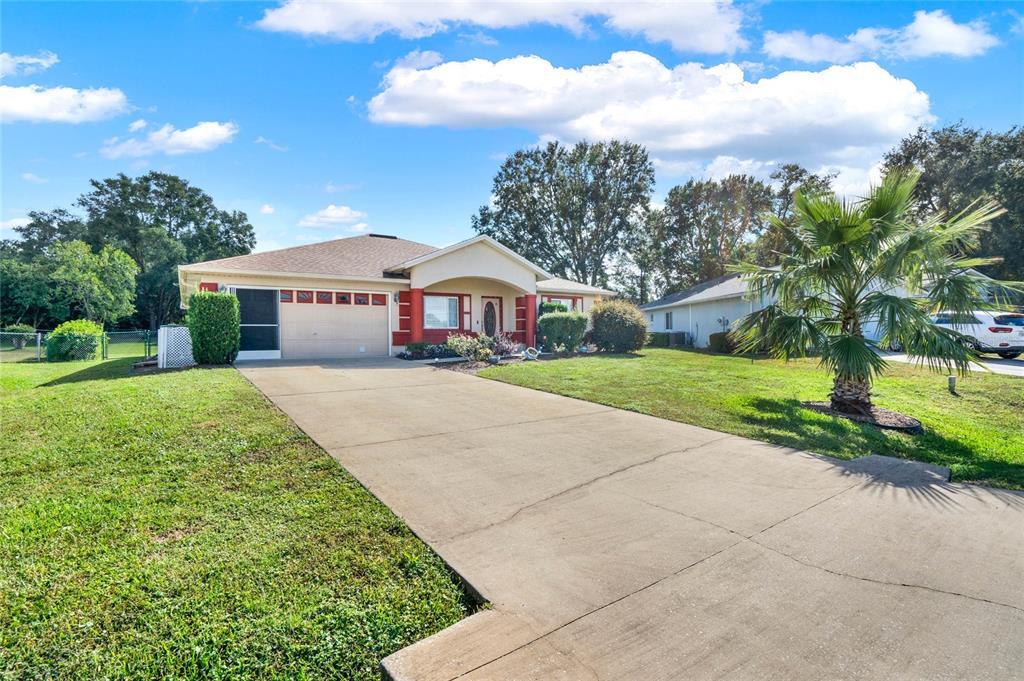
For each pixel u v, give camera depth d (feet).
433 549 11.93
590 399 31.12
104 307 111.34
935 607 9.93
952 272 26.63
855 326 29.14
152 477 15.88
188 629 8.93
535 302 64.39
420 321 56.59
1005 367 45.83
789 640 8.84
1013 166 91.81
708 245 132.77
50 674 7.93
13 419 22.45
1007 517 14.57
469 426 23.93
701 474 17.90
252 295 50.06
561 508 14.58
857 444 22.49
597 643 8.68
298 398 28.66
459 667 8.04
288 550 11.70
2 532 12.24
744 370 44.09
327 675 8.10
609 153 138.31
